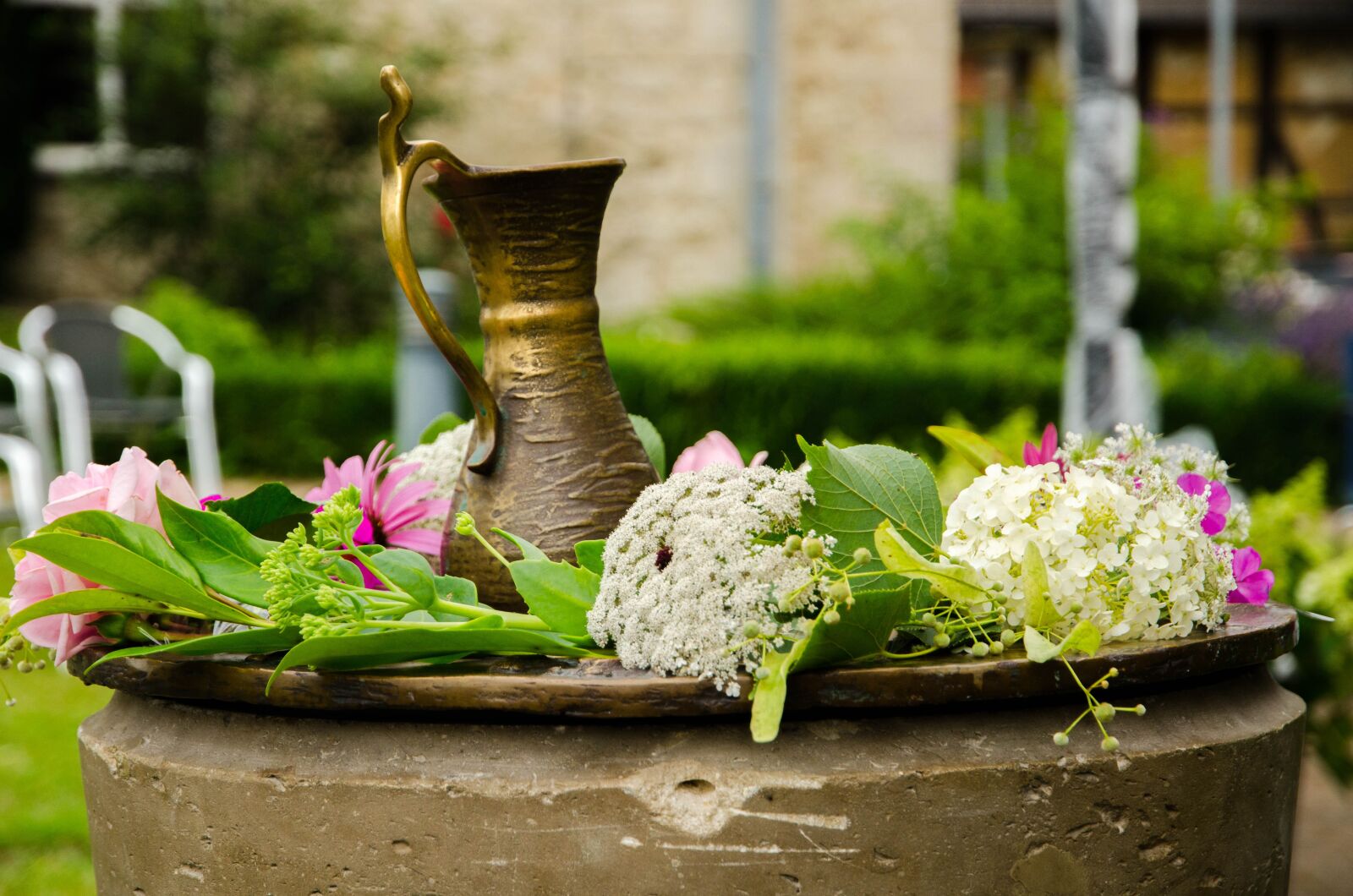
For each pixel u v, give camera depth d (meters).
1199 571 1.15
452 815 1.05
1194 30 15.66
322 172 9.77
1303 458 8.25
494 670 1.10
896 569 1.09
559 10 9.98
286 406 8.12
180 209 9.36
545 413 1.29
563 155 10.04
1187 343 8.73
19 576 1.18
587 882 1.05
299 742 1.10
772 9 9.95
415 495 1.41
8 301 9.98
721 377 7.54
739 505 1.10
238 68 9.51
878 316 8.69
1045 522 1.11
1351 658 2.76
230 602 1.26
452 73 9.88
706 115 10.08
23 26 9.85
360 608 1.11
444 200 1.30
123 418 5.88
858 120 10.17
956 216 8.90
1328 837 3.37
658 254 10.09
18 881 2.82
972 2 14.60
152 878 1.16
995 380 7.66
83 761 1.27
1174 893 1.13
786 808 1.04
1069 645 1.04
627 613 1.09
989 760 1.07
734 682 1.03
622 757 1.06
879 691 1.05
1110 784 1.10
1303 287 9.97
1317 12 15.47
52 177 10.02
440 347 1.26
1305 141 16.03
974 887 1.07
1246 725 1.19
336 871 1.08
